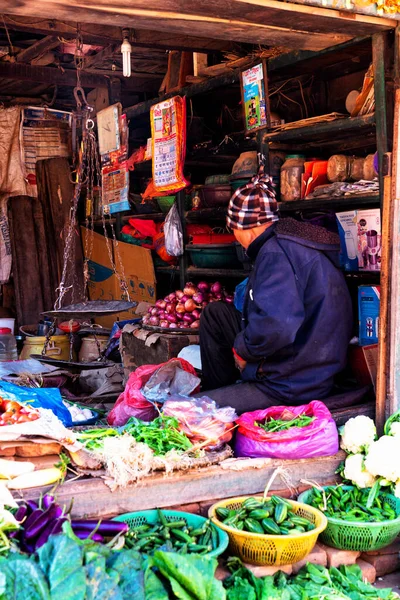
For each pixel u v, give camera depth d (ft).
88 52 21.54
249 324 10.30
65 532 7.02
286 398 10.78
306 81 15.92
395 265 10.37
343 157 13.35
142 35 17.02
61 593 6.14
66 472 8.93
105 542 7.87
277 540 8.04
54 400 11.50
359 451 9.96
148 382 11.74
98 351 19.43
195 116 19.12
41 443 8.71
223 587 7.66
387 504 9.46
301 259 10.54
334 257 10.99
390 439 9.57
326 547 9.20
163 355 15.98
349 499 9.61
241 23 9.75
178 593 6.79
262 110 14.38
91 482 8.60
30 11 8.89
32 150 24.17
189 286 17.22
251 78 14.61
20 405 9.53
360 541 8.88
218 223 19.42
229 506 9.09
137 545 7.86
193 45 16.87
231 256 17.38
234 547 8.38
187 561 6.96
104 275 23.81
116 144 20.83
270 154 14.64
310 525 8.49
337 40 11.12
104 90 23.47
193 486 9.12
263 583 7.88
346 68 14.93
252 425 9.96
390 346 10.48
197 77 16.69
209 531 8.24
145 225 21.35
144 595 6.63
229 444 10.48
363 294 12.44
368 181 12.54
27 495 8.27
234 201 11.00
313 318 10.58
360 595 8.05
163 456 9.18
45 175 24.45
